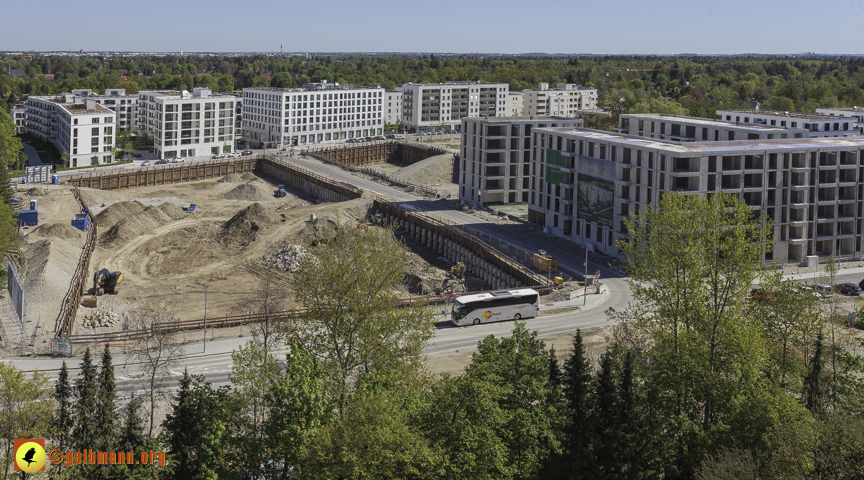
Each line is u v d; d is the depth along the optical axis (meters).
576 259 155.38
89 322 123.38
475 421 56.12
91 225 189.00
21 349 104.62
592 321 116.81
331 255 78.94
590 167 161.88
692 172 138.25
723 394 68.94
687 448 64.38
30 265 144.12
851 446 57.44
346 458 49.41
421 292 152.12
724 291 75.00
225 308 136.25
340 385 65.44
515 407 63.69
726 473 54.16
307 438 54.03
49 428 62.16
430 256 180.25
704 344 72.88
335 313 76.94
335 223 173.12
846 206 153.38
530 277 140.88
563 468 58.62
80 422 61.25
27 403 61.66
